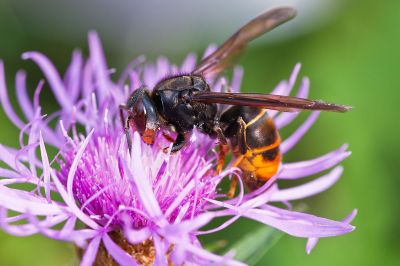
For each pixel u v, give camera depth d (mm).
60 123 157
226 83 177
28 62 216
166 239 142
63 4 226
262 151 156
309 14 222
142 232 142
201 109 159
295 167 163
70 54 226
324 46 220
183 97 157
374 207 206
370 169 209
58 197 154
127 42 232
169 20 234
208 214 139
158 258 141
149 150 158
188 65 188
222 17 233
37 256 196
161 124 158
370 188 208
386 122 212
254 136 156
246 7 233
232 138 159
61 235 137
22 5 223
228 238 191
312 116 169
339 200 206
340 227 148
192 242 146
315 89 216
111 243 144
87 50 227
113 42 232
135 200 149
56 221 145
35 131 158
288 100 150
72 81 176
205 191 155
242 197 151
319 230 149
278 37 220
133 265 142
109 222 144
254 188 158
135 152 142
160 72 184
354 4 222
